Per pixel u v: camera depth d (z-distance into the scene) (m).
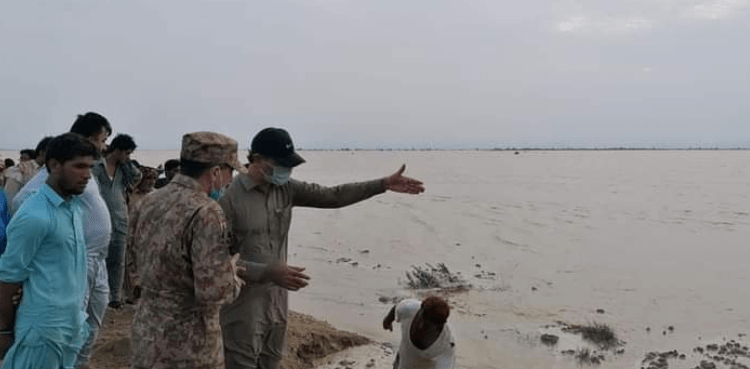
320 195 4.57
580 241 20.25
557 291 13.35
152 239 3.30
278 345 4.43
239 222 4.14
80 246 3.91
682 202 34.84
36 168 5.97
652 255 17.72
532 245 19.50
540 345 9.73
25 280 3.66
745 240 20.41
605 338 10.05
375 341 8.91
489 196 39.12
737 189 46.03
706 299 12.72
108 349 6.77
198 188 3.37
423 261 16.80
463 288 13.55
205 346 3.36
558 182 56.16
